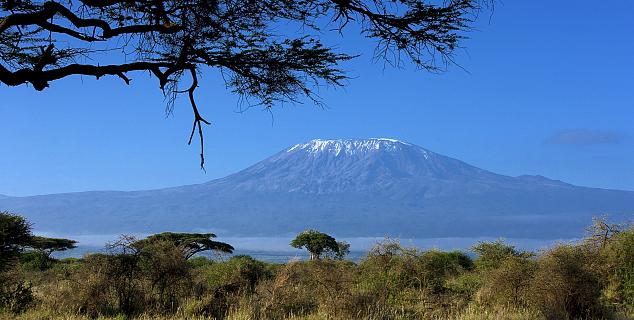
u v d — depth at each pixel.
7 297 13.02
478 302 13.63
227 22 7.63
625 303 13.81
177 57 7.90
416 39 7.77
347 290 13.10
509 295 13.27
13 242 13.33
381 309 12.57
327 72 8.19
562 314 12.12
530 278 13.15
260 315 12.60
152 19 7.89
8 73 6.62
